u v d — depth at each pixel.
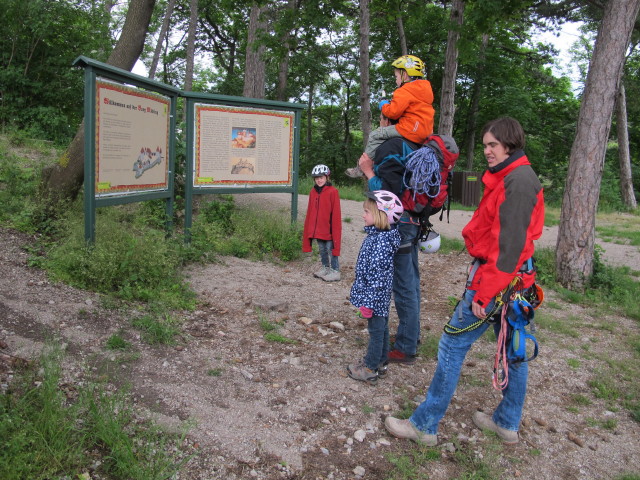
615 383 4.35
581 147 7.27
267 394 3.52
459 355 3.00
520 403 3.21
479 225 2.90
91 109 4.94
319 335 4.71
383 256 3.49
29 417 2.70
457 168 28.84
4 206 5.98
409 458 3.02
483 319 2.86
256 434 3.06
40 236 5.61
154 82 6.02
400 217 3.53
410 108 3.70
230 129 7.31
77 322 4.02
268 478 2.72
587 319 6.14
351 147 30.56
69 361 3.44
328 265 6.70
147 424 2.94
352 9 12.88
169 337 4.07
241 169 7.50
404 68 3.86
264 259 7.21
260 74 14.48
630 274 9.03
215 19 30.56
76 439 2.67
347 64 30.61
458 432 3.34
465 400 3.74
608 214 20.98
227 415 3.20
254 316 4.95
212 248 6.89
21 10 12.84
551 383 4.24
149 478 2.49
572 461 3.22
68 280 4.66
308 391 3.62
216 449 2.87
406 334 4.10
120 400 3.05
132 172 5.73
